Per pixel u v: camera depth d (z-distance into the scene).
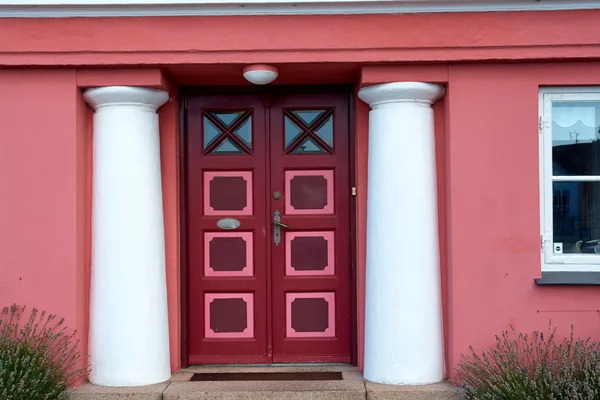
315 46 4.80
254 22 4.80
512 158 4.89
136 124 4.97
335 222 5.49
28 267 4.88
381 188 4.95
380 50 4.80
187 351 5.44
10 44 4.79
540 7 4.77
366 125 5.25
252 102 5.55
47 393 4.29
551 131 5.00
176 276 5.25
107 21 4.79
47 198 4.89
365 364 5.04
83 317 4.96
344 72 5.11
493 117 4.91
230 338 5.48
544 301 4.85
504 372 4.41
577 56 4.80
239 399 4.71
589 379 4.12
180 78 5.24
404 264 4.86
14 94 4.90
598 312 4.83
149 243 4.96
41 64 4.81
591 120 5.05
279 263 5.50
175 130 5.33
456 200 4.88
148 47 4.79
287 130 5.55
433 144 5.03
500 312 4.85
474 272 4.86
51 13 4.76
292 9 4.77
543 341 4.77
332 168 5.52
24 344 4.51
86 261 5.04
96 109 5.05
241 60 4.82
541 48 4.80
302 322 5.50
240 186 5.52
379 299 4.91
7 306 4.86
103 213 4.93
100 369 4.88
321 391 4.73
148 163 5.00
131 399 4.68
